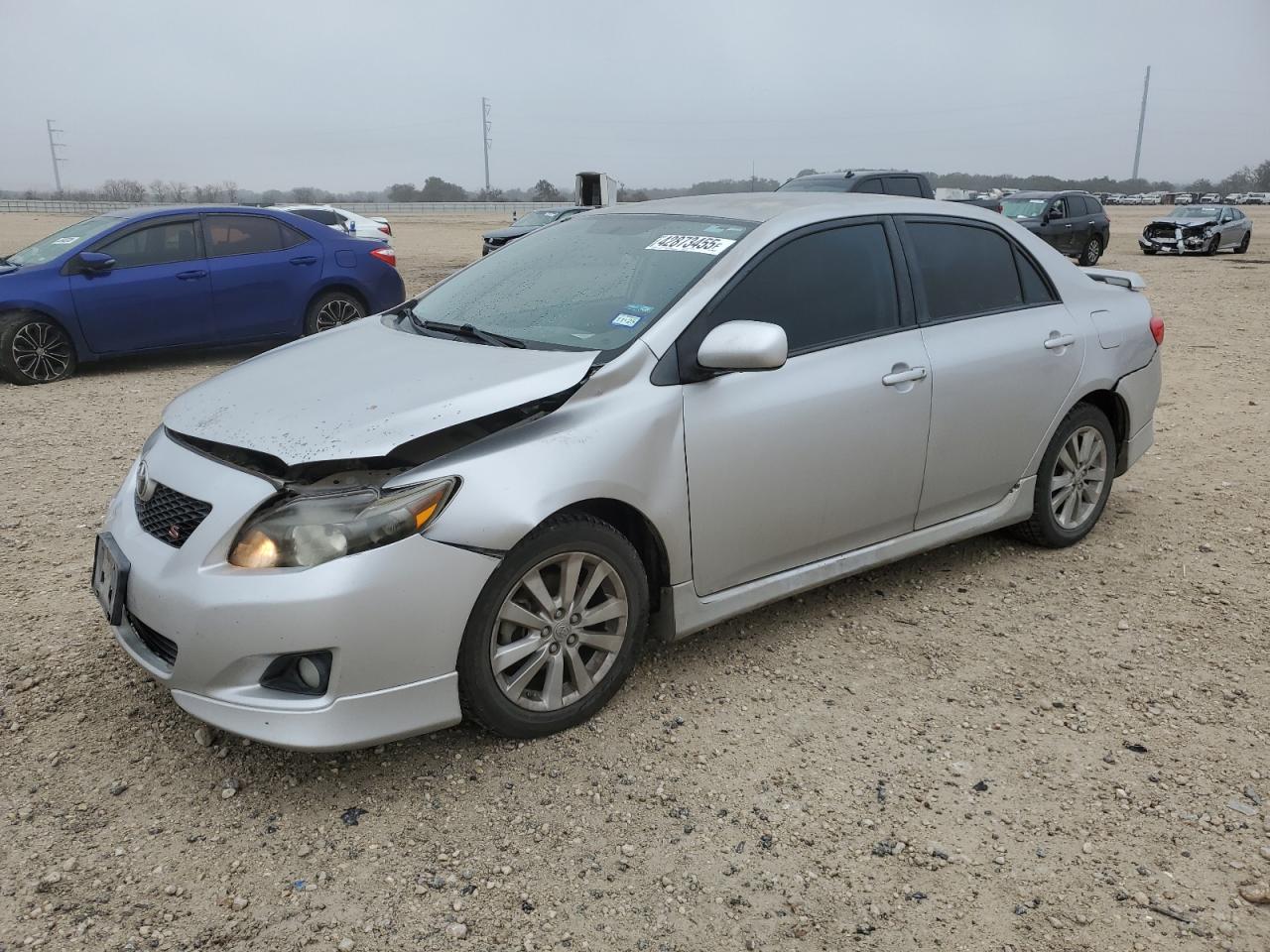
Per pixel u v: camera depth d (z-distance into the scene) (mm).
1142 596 4312
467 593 2793
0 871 2531
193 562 2734
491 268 4152
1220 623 4062
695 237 3693
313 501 2699
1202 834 2768
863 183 16797
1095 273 5215
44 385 8664
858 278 3811
